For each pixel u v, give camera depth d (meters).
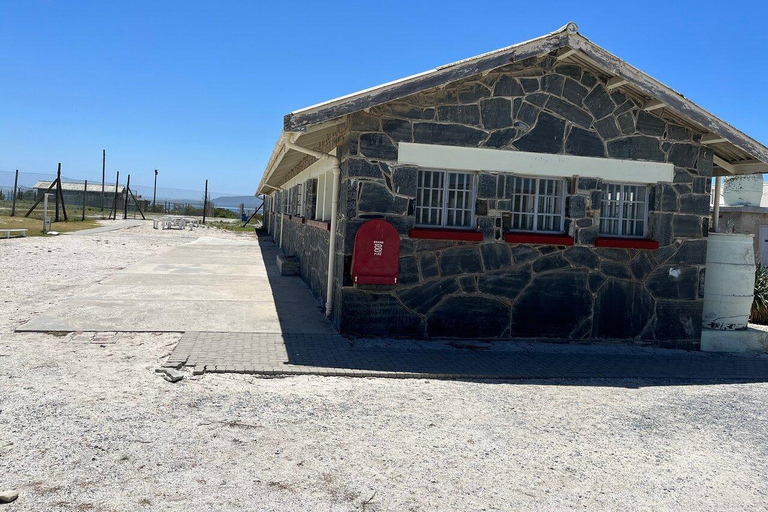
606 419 5.83
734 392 7.10
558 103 8.91
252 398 5.75
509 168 8.76
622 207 9.39
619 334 9.29
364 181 8.34
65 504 3.62
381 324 8.52
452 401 6.09
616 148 9.12
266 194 35.81
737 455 5.09
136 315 9.02
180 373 6.25
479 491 4.15
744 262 9.77
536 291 8.98
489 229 8.78
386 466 4.45
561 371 7.46
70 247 19.88
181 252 19.88
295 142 9.50
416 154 8.45
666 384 7.31
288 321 9.22
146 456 4.34
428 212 8.73
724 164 10.25
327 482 4.13
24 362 6.48
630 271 9.27
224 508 3.70
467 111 8.60
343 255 8.40
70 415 5.00
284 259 15.43
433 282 8.64
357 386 6.39
